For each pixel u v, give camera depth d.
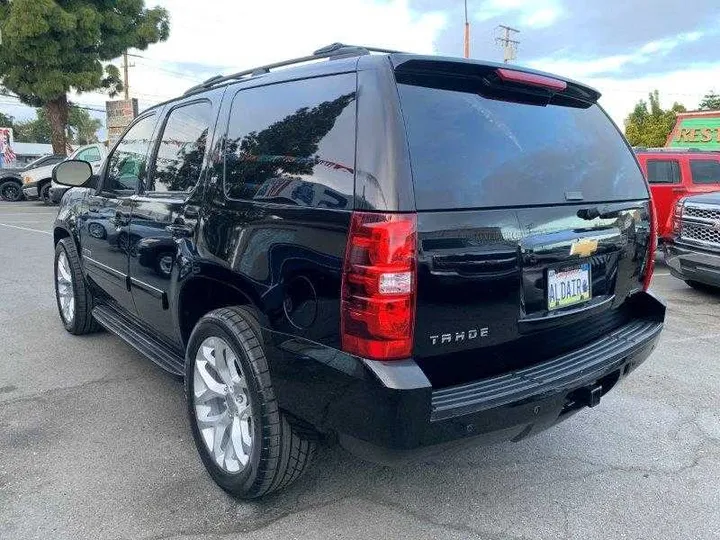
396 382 2.15
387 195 2.19
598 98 3.33
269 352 2.59
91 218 4.56
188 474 3.17
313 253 2.37
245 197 2.79
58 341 5.27
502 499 3.02
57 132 24.56
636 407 4.11
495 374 2.58
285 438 2.66
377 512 2.88
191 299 3.31
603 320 3.16
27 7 21.41
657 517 2.88
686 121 19.23
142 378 4.45
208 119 3.27
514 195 2.55
